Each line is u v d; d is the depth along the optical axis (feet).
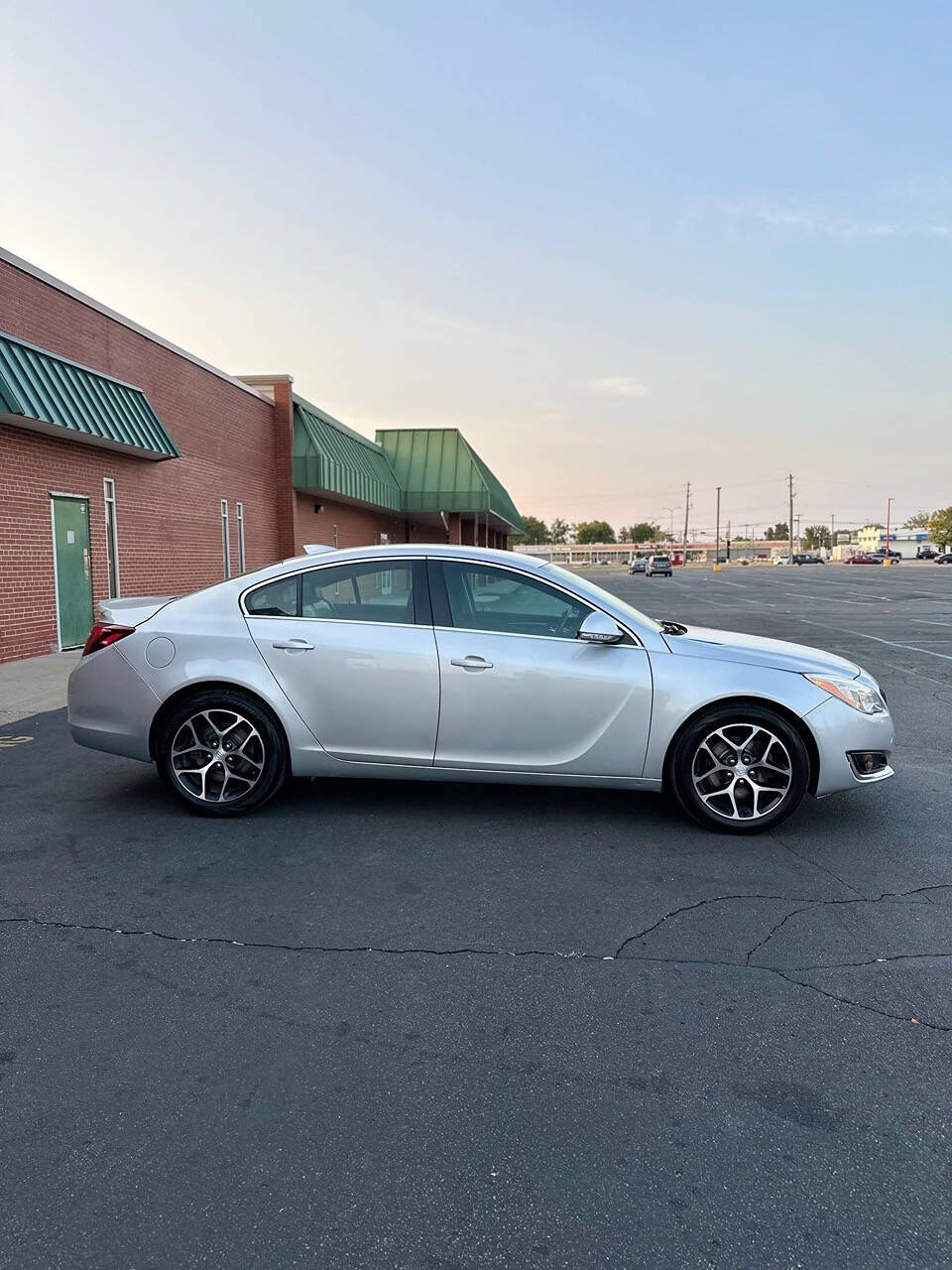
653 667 15.46
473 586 16.17
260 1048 8.95
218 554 58.08
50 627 38.91
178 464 51.93
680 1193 7.02
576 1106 8.08
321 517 80.23
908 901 12.69
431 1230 6.61
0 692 29.71
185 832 15.47
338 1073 8.55
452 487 102.22
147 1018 9.47
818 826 16.10
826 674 15.61
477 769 15.80
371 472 87.04
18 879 13.30
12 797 17.66
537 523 606.55
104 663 16.26
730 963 10.80
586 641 15.69
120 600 17.44
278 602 16.37
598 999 9.95
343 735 15.89
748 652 15.88
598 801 17.48
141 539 47.24
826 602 90.53
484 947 11.20
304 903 12.49
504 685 15.49
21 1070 8.54
